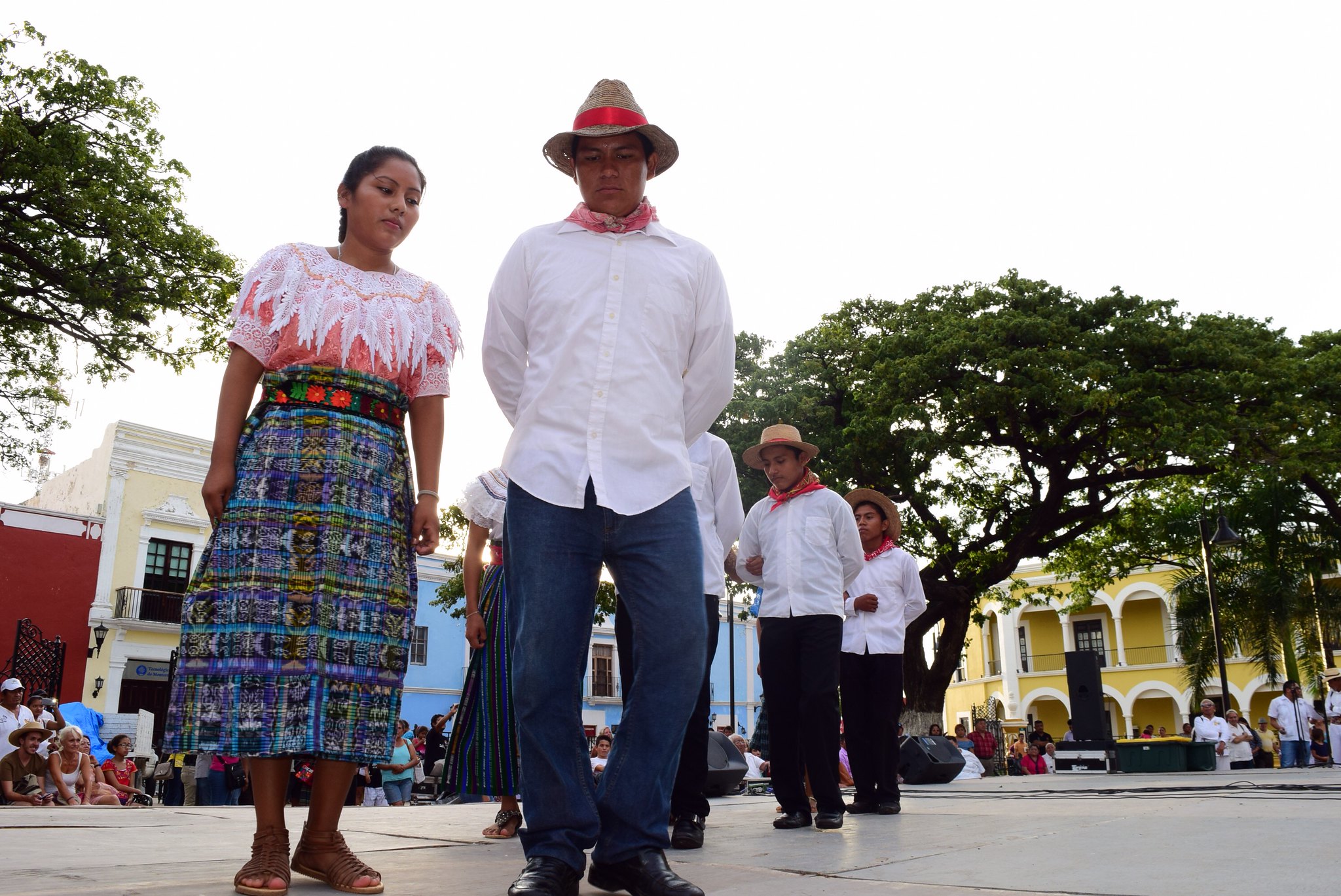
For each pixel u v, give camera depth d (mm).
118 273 13977
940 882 2029
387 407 2230
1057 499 18625
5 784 7910
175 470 23844
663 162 2451
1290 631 23047
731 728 19812
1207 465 17953
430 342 2350
